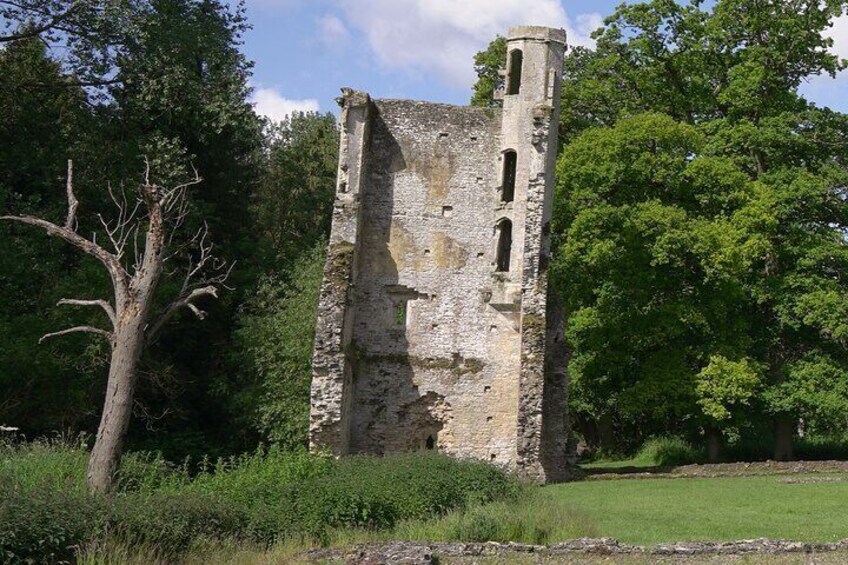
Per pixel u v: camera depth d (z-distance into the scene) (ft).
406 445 117.39
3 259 114.52
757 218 130.62
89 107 136.26
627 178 137.28
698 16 151.53
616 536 66.13
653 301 137.69
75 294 117.91
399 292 119.55
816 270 135.64
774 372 137.39
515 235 119.03
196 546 58.23
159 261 76.02
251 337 132.67
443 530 65.72
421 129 122.11
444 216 120.88
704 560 56.24
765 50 143.23
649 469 123.13
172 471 85.61
